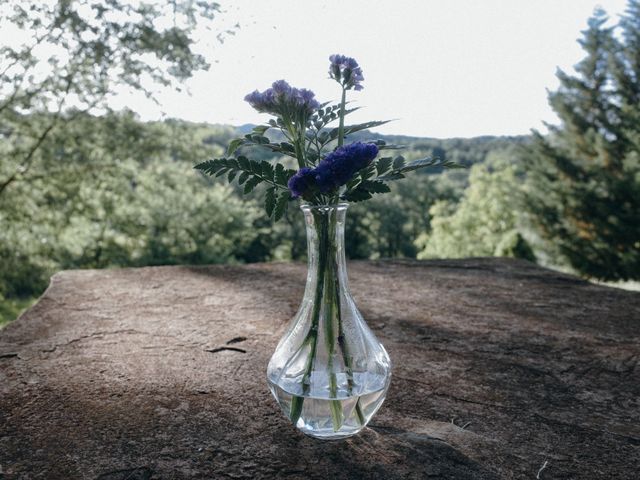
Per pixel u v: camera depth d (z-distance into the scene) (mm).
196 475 754
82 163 9570
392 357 1244
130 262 16344
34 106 8859
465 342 1360
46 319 1562
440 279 2164
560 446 843
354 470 767
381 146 826
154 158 10523
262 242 26719
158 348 1307
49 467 778
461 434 877
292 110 806
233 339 1377
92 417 934
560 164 15562
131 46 9008
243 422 917
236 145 839
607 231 13867
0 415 944
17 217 9484
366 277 2205
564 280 2150
